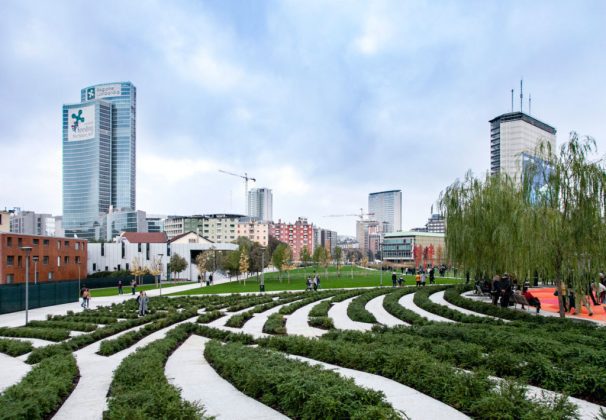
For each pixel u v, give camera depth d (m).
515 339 13.93
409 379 11.31
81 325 25.23
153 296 45.16
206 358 15.95
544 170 21.02
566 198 20.25
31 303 37.81
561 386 10.53
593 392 9.95
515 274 24.41
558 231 19.98
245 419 9.28
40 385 11.26
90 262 87.31
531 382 11.21
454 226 28.78
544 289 42.19
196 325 22.55
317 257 95.31
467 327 17.08
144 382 10.84
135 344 19.77
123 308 34.12
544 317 20.62
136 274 70.88
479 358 12.66
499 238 23.06
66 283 42.81
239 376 11.89
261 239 185.88
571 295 24.73
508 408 8.39
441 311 24.50
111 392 11.37
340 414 8.44
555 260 20.52
